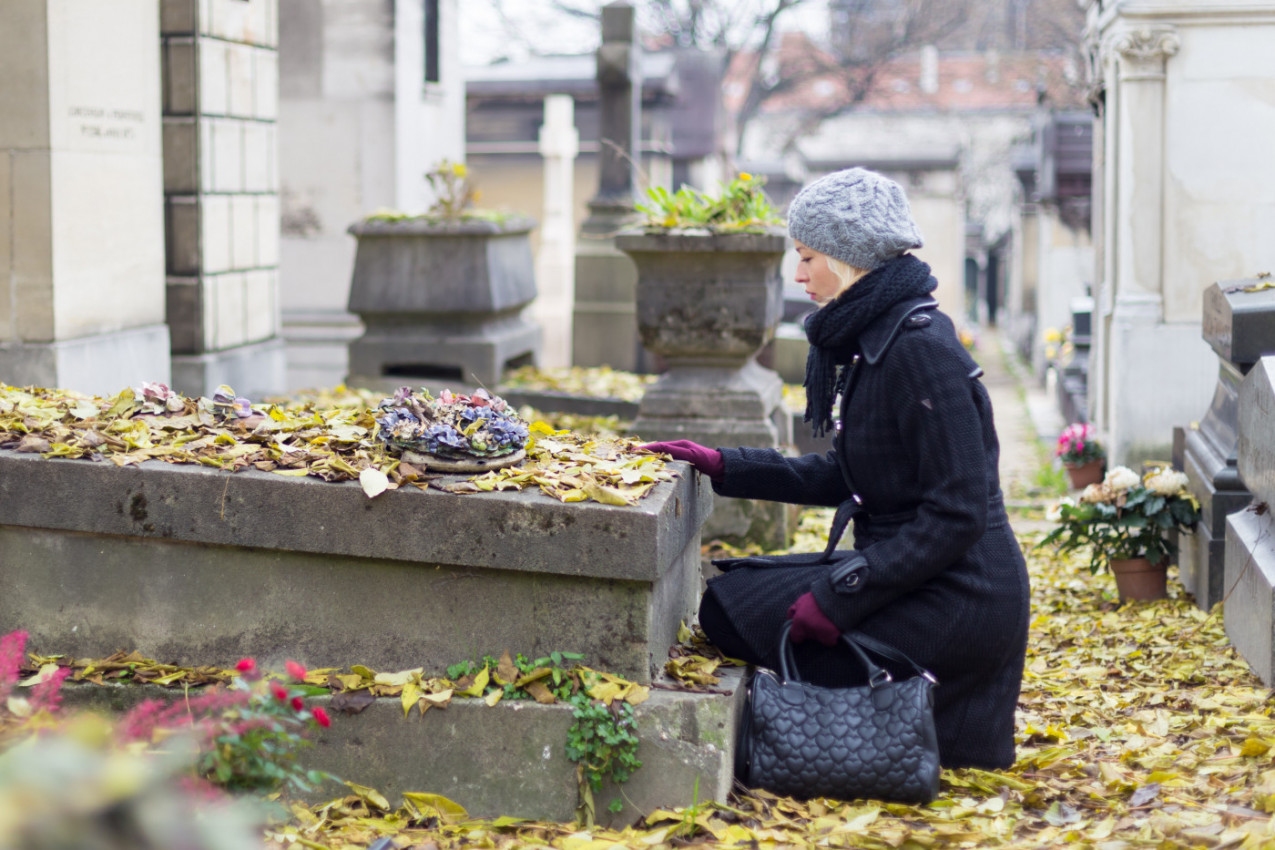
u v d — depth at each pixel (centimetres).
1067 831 276
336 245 1094
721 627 323
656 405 575
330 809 293
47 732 210
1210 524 497
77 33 639
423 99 1174
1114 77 790
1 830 104
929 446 293
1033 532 686
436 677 305
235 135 793
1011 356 2239
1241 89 728
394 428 311
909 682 294
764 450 345
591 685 294
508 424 315
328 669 309
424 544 297
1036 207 2084
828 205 304
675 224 571
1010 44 4178
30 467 316
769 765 292
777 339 906
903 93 4328
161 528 311
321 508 302
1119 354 750
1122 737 352
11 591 325
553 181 1323
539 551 293
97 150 659
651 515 288
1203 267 739
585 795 291
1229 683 397
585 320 1006
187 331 759
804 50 3484
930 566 293
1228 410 521
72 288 641
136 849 111
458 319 818
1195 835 265
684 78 2050
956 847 265
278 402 717
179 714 298
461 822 291
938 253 2673
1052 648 467
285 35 1084
